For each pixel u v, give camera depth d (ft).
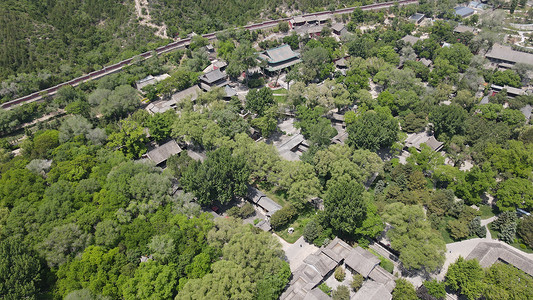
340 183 425.28
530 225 408.46
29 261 325.62
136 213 398.62
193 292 308.40
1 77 595.88
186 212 396.98
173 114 550.36
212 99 591.78
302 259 389.80
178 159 477.77
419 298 344.08
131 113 603.67
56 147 483.51
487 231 431.84
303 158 483.92
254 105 571.69
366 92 610.24
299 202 431.84
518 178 455.63
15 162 449.48
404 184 463.83
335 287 361.30
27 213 371.56
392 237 384.47
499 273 338.75
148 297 317.63
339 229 414.21
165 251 341.82
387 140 516.73
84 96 604.49
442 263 360.07
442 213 440.45
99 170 437.17
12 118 550.36
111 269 337.11
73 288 323.78
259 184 494.59
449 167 472.44
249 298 308.19
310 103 598.34
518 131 553.64
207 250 349.61
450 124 545.44
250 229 384.47
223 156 452.76
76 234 352.28
